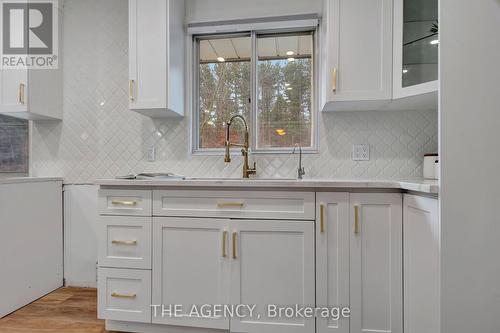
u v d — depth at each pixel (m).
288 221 1.43
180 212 1.51
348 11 1.64
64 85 2.23
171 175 1.91
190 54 2.12
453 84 0.99
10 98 1.96
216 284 1.48
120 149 2.19
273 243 1.44
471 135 0.99
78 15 2.22
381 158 1.92
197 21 2.10
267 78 2.13
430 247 1.11
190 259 1.50
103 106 2.20
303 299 1.42
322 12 1.96
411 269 1.29
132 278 1.55
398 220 1.38
